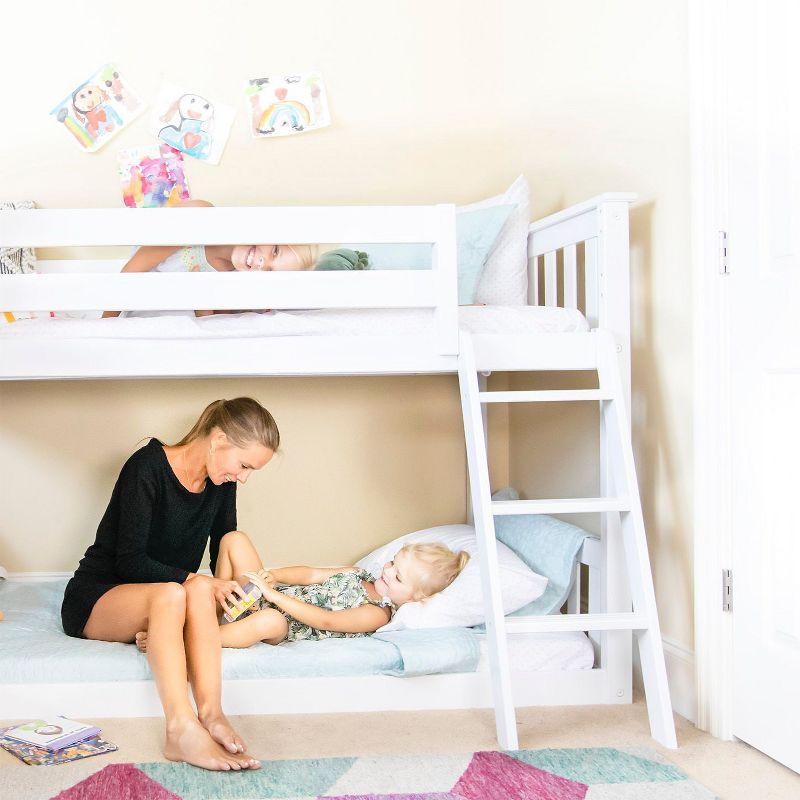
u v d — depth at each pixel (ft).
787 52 5.56
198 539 7.75
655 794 5.19
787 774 5.60
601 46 8.03
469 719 6.57
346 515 10.23
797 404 5.55
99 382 9.89
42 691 6.55
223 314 7.21
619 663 6.98
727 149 6.17
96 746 5.96
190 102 9.91
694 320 6.42
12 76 9.71
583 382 8.50
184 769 5.57
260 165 10.03
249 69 10.00
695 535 6.46
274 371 6.61
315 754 5.87
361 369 6.69
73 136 9.77
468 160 10.34
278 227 6.55
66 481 9.86
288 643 7.13
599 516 8.16
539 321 7.10
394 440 10.30
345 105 10.17
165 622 6.17
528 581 7.30
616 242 7.02
